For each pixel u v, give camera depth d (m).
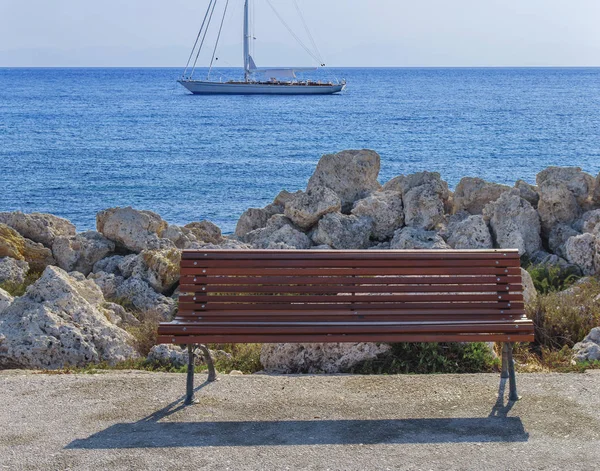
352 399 5.60
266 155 44.94
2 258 11.02
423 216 11.39
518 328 5.50
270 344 6.97
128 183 33.94
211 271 5.71
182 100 111.25
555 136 55.09
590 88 160.50
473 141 52.03
